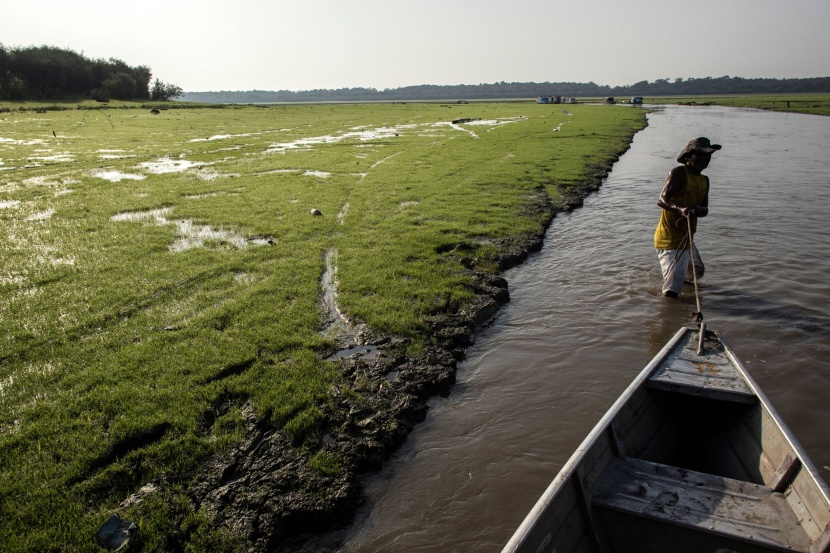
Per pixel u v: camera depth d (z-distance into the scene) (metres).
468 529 4.47
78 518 4.24
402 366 6.75
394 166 21.86
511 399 6.28
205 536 4.19
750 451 4.64
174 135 37.38
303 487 4.75
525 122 46.28
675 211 8.47
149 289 8.92
